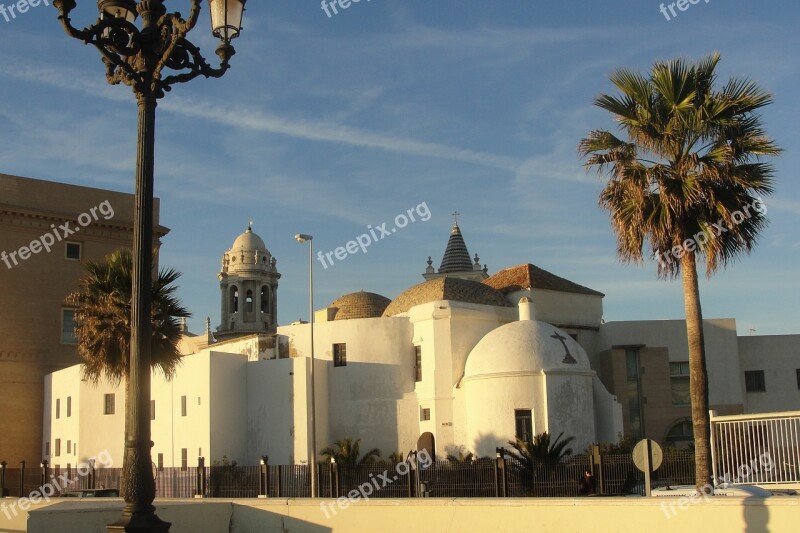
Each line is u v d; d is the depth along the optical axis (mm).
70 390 56562
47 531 16297
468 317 51438
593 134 25234
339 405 52406
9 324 60562
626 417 55594
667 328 57500
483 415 46594
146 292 13031
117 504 19766
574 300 58438
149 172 13320
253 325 88062
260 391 52500
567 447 45312
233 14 14180
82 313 37219
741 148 23547
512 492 33812
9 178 61469
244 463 52094
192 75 13836
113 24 13203
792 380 58344
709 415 24531
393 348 52281
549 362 46438
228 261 91312
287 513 18031
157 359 36500
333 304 63219
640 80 24531
